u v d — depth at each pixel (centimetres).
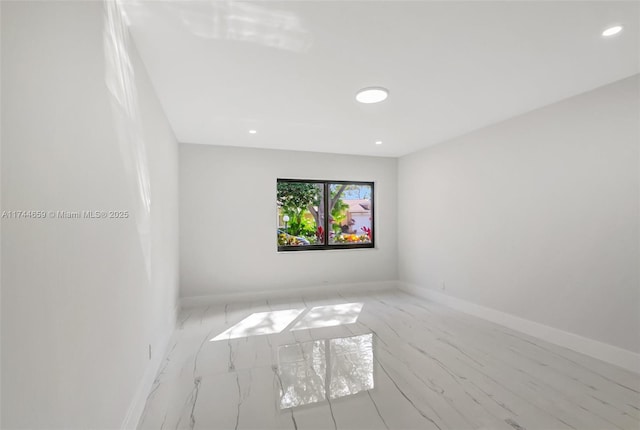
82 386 110
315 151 493
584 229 269
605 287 254
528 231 316
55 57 96
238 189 451
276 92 260
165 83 238
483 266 369
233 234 446
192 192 429
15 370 76
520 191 324
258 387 218
